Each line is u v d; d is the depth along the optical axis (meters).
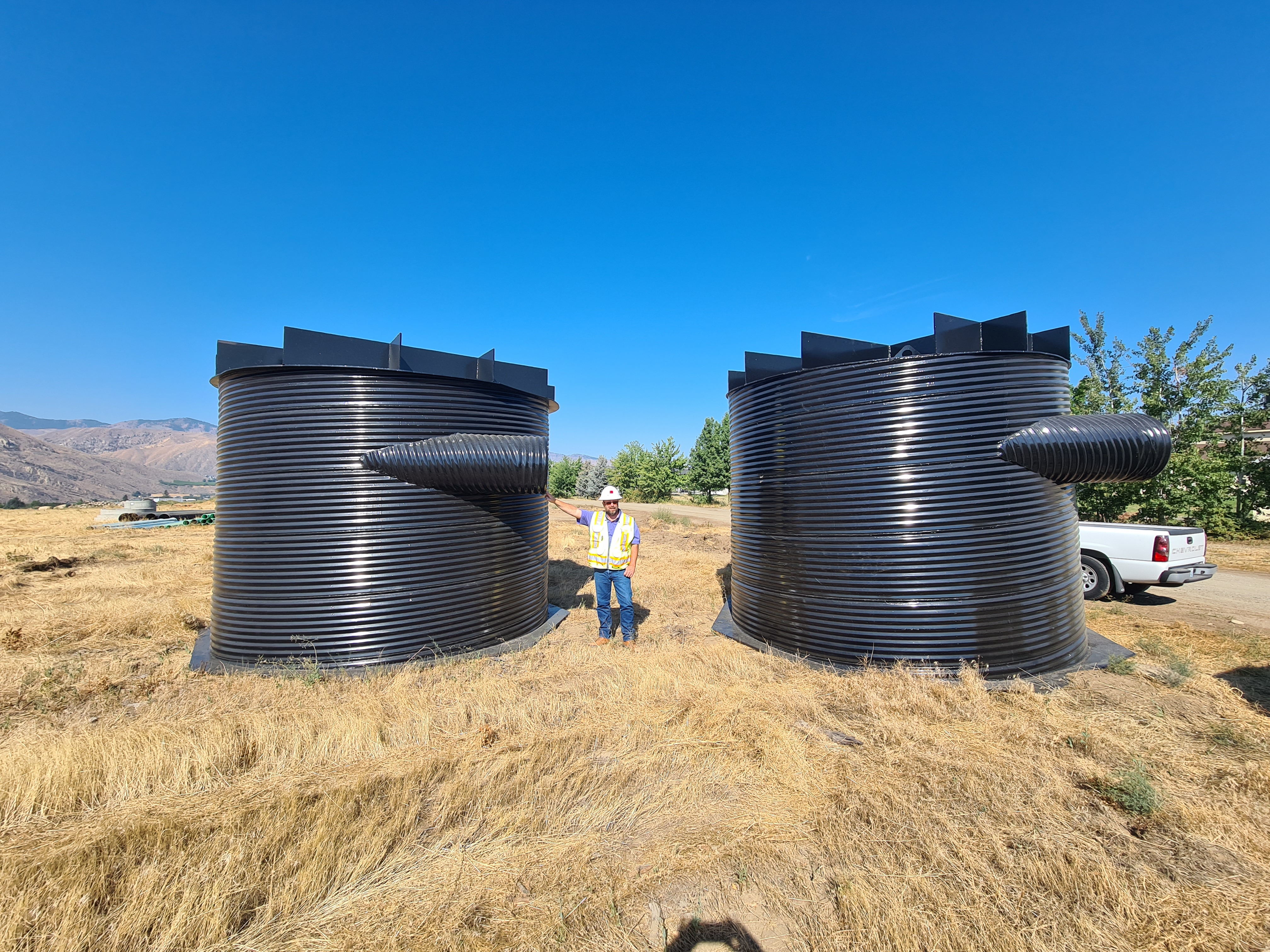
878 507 5.28
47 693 4.75
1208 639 6.36
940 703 4.43
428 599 5.75
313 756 3.59
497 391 6.30
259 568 5.56
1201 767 3.49
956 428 5.12
